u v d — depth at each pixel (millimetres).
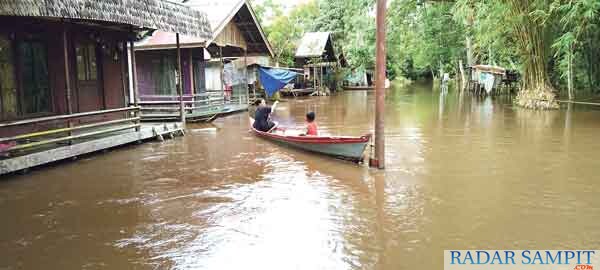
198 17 12680
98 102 12070
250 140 12367
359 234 5535
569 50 20891
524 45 20469
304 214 6266
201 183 7902
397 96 30625
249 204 6727
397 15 27156
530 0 18266
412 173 8500
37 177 8234
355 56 39062
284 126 15562
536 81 20531
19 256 4988
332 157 9922
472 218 6059
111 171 8734
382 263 4758
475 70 32531
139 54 17422
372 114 19234
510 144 11352
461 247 5148
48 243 5328
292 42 33000
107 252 5086
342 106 23234
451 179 8047
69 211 6426
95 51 11984
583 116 16828
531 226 5758
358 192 7301
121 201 6879
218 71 21031
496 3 19094
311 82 32906
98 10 8703
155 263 4812
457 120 16375
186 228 5785
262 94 27016
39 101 10273
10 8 7191
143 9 10141
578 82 26141
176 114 14883
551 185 7598
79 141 11094
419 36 34969
